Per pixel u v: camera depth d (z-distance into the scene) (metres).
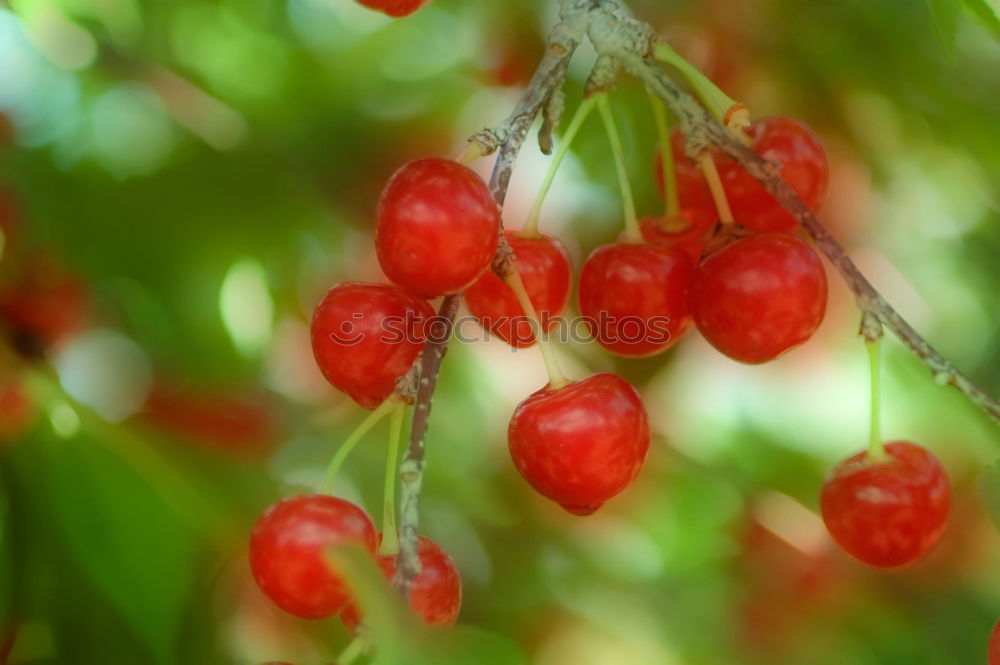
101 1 0.65
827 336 0.72
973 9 0.54
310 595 0.50
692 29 0.65
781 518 0.73
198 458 0.63
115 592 0.59
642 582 0.72
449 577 0.51
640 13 0.65
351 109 0.67
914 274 0.71
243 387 0.65
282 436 0.65
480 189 0.50
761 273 0.52
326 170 0.67
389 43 0.67
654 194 0.66
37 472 0.60
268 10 0.66
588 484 0.51
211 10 0.66
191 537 0.61
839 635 0.71
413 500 0.48
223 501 0.62
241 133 0.65
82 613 0.60
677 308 0.54
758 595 0.72
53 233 0.63
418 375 0.50
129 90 0.65
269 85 0.67
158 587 0.60
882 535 0.53
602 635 0.69
